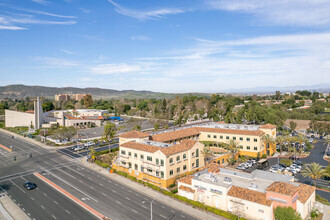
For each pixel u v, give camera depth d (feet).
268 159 309.01
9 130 547.08
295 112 608.60
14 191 207.41
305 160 298.76
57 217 162.91
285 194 148.56
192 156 249.34
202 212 168.14
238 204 159.43
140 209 173.58
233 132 328.70
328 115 556.51
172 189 214.69
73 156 323.37
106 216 163.63
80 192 204.95
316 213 160.86
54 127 532.73
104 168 272.31
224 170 209.46
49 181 231.30
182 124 593.42
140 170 240.12
